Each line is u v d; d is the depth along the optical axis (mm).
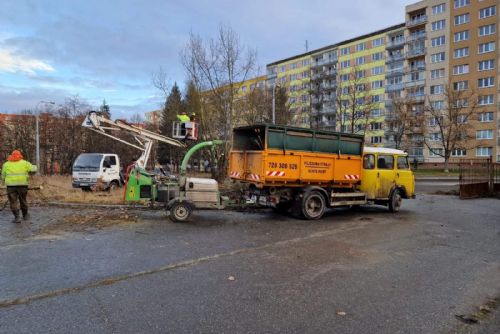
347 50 72312
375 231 8672
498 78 52938
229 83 19141
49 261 5727
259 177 9742
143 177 9625
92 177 15734
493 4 53500
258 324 3678
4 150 37281
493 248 7141
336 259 6102
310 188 10219
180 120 10727
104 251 6359
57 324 3613
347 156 10992
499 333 3596
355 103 45625
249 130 10805
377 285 4879
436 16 59812
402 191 12555
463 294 4609
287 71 84688
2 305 4059
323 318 3844
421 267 5746
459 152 56312
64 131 36531
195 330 3527
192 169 33281
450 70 58031
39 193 13445
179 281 4898
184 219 9344
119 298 4289
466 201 16172
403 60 63906
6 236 7473
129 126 11945
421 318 3895
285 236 7895
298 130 10062
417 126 47875
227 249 6645
